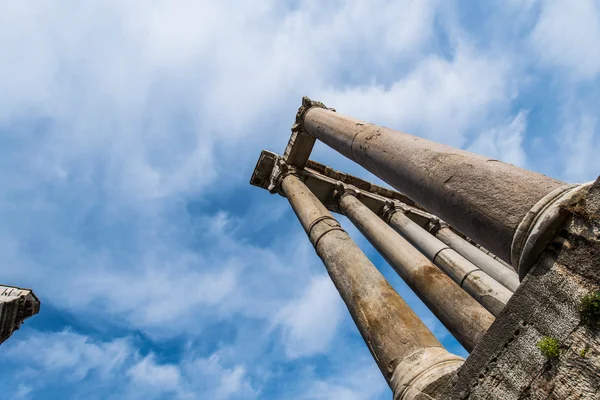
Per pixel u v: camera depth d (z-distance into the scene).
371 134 9.74
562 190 4.96
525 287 4.85
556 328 4.37
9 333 12.61
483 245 5.87
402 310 7.83
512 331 4.79
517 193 5.34
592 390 3.87
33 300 13.73
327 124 12.73
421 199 7.20
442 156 6.91
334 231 11.40
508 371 4.65
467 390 5.02
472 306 10.45
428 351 6.77
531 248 4.82
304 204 13.68
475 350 5.14
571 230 4.57
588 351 4.04
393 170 8.11
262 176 18.58
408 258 12.81
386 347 7.28
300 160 17.03
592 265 4.24
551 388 4.20
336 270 9.84
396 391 6.43
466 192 6.00
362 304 8.36
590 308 4.10
